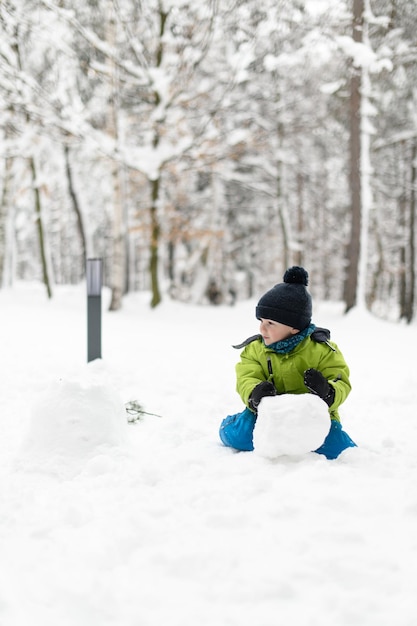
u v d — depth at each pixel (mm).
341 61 14875
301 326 2863
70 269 44438
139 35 15641
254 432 2746
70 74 15367
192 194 21438
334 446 2902
